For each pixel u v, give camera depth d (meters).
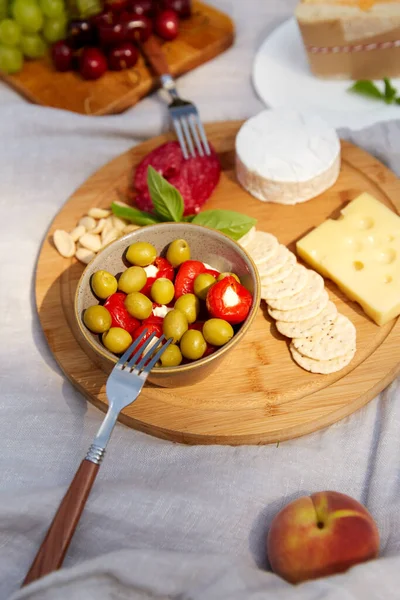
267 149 0.78
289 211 0.78
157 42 0.93
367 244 0.72
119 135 0.87
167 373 0.60
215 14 0.96
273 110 0.81
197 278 0.65
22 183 0.83
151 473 0.64
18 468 0.64
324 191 0.79
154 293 0.64
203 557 0.55
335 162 0.78
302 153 0.77
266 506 0.61
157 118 0.86
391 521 0.60
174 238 0.69
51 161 0.84
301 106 0.87
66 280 0.74
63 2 0.88
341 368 0.66
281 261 0.72
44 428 0.67
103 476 0.64
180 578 0.54
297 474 0.63
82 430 0.66
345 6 0.81
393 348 0.67
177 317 0.62
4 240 0.79
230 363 0.67
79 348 0.70
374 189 0.79
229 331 0.61
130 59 0.90
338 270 0.70
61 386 0.70
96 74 0.90
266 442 0.65
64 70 0.92
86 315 0.62
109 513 0.60
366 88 0.86
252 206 0.79
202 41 0.93
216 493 0.61
